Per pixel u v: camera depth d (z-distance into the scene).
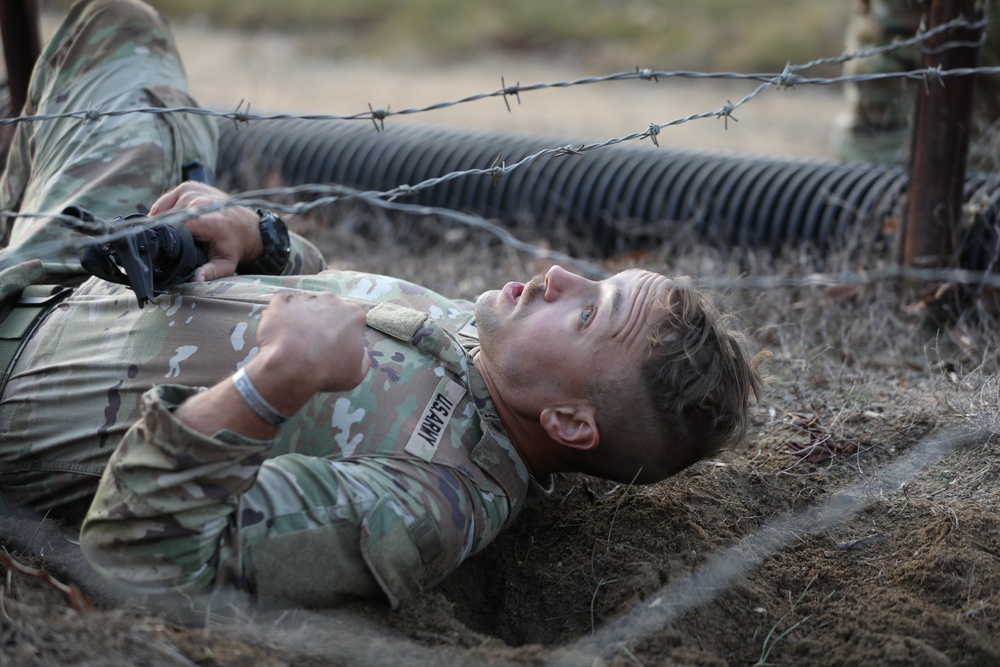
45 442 2.53
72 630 2.08
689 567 2.62
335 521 2.19
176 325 2.50
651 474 2.59
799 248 5.02
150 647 2.05
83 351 2.57
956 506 2.88
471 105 12.30
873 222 4.93
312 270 3.16
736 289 4.32
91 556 2.14
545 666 2.20
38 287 2.81
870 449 3.25
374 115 2.76
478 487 2.42
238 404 2.03
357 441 2.35
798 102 12.77
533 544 2.81
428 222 5.57
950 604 2.54
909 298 4.26
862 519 2.91
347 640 2.16
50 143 3.41
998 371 3.66
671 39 15.73
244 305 2.51
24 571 2.32
